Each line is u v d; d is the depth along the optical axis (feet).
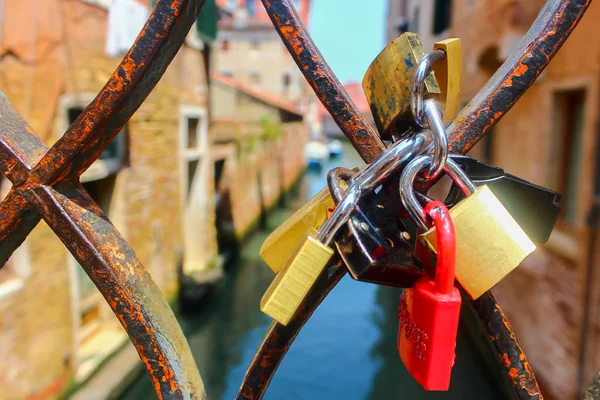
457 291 1.61
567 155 14.34
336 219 1.73
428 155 1.73
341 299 30.86
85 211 2.06
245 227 43.39
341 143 166.40
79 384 16.33
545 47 1.86
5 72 12.30
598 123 11.66
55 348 15.01
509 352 1.92
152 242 22.44
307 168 105.29
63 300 15.52
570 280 12.94
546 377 14.56
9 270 13.42
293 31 1.92
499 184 1.88
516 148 17.74
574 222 13.60
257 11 125.90
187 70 26.91
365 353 24.62
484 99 1.91
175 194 25.61
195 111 28.43
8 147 2.01
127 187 19.72
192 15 1.85
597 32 11.70
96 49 16.90
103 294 2.01
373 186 1.75
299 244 1.78
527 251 1.68
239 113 57.93
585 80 12.30
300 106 98.58
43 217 2.03
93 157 2.07
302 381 22.45
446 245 1.56
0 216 2.07
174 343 2.08
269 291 1.77
